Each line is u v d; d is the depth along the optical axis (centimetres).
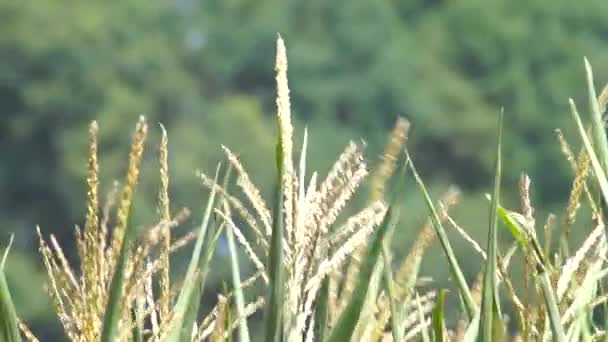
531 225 351
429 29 6222
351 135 5659
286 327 334
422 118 5675
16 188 5159
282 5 6084
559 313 345
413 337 365
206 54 5891
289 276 335
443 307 338
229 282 359
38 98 5338
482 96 5825
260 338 327
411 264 336
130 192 322
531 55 6016
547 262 351
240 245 356
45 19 5553
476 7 6197
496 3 6212
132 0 5769
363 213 334
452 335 354
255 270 352
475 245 351
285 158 333
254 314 355
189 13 5984
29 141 5266
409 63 5984
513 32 6062
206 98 5716
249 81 5962
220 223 365
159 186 342
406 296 340
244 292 357
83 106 5416
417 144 5594
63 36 5488
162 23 5900
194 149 5112
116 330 323
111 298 323
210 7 6050
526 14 6131
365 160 334
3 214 5091
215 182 346
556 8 6094
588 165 354
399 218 336
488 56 6091
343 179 334
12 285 2891
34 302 2580
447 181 5584
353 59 5972
